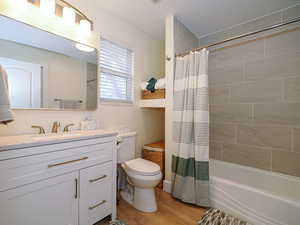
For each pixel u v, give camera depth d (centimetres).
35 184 89
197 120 156
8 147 78
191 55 165
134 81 218
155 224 131
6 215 79
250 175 181
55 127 136
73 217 107
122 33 200
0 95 79
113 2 167
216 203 150
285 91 168
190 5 171
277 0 161
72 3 151
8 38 115
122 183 184
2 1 112
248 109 193
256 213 127
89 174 116
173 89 185
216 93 220
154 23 210
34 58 127
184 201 160
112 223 132
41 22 131
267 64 179
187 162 162
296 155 163
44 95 133
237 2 165
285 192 157
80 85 157
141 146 229
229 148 208
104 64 184
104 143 127
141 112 229
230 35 212
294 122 164
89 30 157
